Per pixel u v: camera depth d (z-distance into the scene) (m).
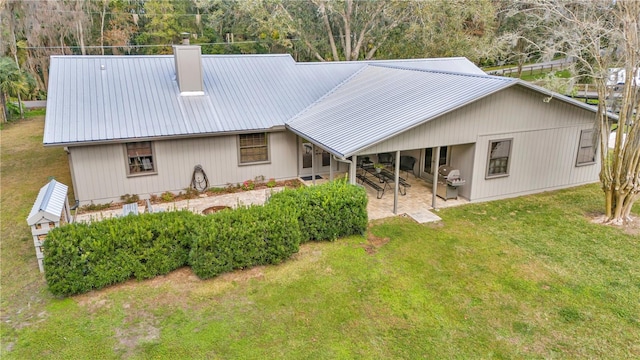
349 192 9.09
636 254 8.47
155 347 5.74
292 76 15.30
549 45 11.02
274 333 6.05
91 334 5.99
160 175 11.82
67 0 32.22
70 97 11.67
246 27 35.84
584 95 22.16
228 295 6.98
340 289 7.18
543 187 12.48
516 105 11.01
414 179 13.64
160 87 12.98
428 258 8.30
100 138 10.52
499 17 25.91
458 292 7.13
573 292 7.13
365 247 8.75
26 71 29.78
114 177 11.27
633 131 9.29
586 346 5.82
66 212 9.06
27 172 14.40
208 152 12.27
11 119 25.17
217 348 5.74
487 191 11.57
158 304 6.71
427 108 10.39
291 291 7.10
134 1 40.03
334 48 29.58
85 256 6.80
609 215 10.12
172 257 7.52
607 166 9.92
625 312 6.57
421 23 26.67
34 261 8.13
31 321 6.26
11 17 26.75
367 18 28.17
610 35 9.30
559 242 9.04
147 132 11.12
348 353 5.66
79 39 33.94
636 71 8.96
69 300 6.79
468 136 10.66
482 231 9.59
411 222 10.07
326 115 12.47
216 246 7.41
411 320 6.38
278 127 12.69
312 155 12.92
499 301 6.88
